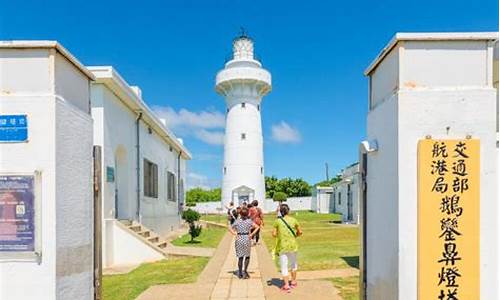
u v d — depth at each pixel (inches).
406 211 181.2
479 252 178.2
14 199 181.2
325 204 2089.1
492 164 180.1
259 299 331.9
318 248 637.3
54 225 181.6
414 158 181.5
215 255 578.2
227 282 397.7
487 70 184.2
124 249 537.6
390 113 192.4
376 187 213.9
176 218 1020.5
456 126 181.2
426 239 178.2
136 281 411.2
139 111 631.2
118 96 554.6
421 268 178.1
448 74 184.4
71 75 203.5
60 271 185.3
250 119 1715.1
